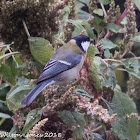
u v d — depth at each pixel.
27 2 6.31
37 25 6.57
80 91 6.59
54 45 6.96
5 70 7.27
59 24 6.73
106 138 7.61
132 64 7.38
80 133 6.00
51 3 6.57
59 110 5.97
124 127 6.77
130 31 8.05
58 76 6.84
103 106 7.71
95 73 6.58
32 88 6.43
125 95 7.56
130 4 8.09
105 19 8.28
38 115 5.72
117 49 9.21
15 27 6.48
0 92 7.87
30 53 6.77
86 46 7.55
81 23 7.55
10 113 10.05
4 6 6.25
